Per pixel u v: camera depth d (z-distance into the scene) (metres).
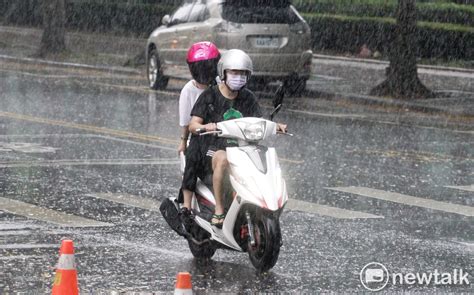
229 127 16.97
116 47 66.06
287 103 43.72
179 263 18.03
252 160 16.89
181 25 45.97
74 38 71.00
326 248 19.31
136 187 24.81
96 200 23.22
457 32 59.25
